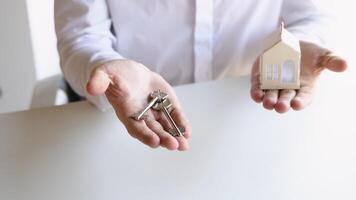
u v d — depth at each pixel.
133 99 0.58
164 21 0.79
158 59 0.84
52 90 0.88
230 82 0.73
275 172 0.55
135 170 0.56
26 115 0.67
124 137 0.62
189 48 0.82
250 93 0.66
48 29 1.32
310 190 0.52
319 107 0.66
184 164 0.56
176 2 0.77
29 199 0.52
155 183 0.54
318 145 0.59
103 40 0.76
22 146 0.61
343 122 0.63
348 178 0.53
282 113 0.63
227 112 0.66
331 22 0.86
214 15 0.80
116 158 0.58
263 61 0.61
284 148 0.59
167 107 0.58
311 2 0.84
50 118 0.66
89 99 0.69
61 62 0.75
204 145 0.59
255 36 0.86
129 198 0.52
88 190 0.53
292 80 0.61
